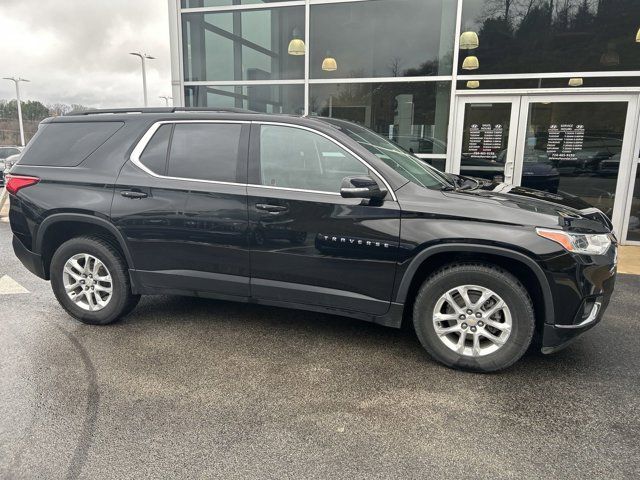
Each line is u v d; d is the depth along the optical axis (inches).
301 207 132.0
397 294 128.5
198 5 342.0
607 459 92.7
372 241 127.0
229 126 142.8
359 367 130.3
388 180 128.6
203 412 108.3
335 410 109.7
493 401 113.5
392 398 114.8
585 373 127.4
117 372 126.9
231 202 137.5
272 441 98.1
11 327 157.4
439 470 89.7
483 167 303.7
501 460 92.4
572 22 275.7
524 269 123.0
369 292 130.9
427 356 137.1
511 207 122.6
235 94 348.5
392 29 309.1
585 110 280.8
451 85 301.1
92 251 153.7
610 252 123.0
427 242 122.3
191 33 348.5
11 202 159.8
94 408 109.7
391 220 125.5
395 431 101.7
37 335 150.8
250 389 118.6
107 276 154.9
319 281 134.5
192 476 87.9
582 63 277.7
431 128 311.6
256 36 336.2
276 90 339.0
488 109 297.6
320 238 131.3
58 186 153.1
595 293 118.6
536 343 147.3
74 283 158.4
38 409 109.4
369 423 104.5
